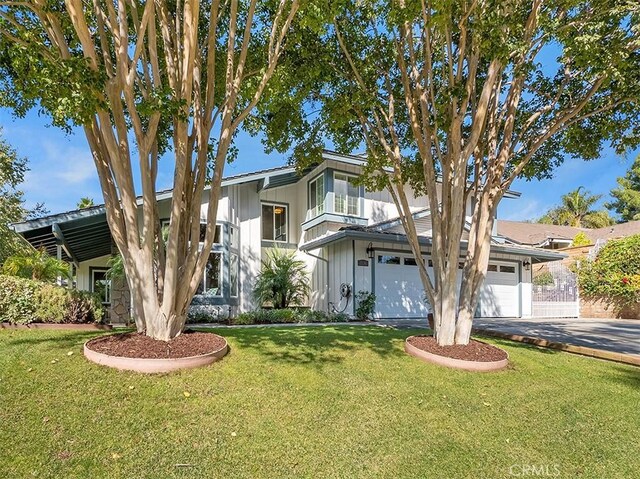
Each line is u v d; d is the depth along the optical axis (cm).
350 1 650
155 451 336
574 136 752
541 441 402
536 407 479
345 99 716
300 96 736
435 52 738
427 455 365
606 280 1728
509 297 1678
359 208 1506
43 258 1011
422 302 1439
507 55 511
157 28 668
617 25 546
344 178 1487
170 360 496
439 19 494
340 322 1222
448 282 677
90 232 1175
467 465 354
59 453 319
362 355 639
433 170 712
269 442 366
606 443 403
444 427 419
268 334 786
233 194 1355
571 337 1010
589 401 503
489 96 627
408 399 478
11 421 354
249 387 473
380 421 422
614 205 3731
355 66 727
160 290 624
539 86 766
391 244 1408
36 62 443
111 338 572
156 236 634
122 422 373
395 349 687
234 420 399
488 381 551
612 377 597
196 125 628
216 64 721
